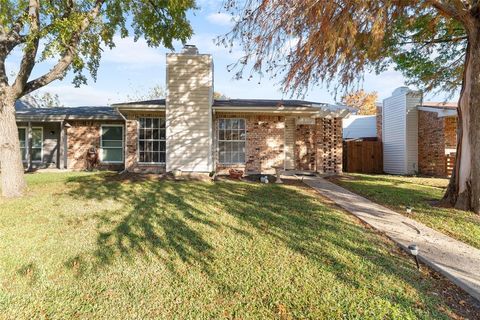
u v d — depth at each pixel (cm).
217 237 495
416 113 1691
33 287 347
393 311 295
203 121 1241
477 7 652
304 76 566
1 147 819
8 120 833
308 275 367
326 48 500
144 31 1309
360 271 377
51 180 1098
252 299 320
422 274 375
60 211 650
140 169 1331
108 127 1580
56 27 777
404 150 1689
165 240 479
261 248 448
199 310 303
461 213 667
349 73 592
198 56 1241
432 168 1602
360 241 480
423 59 1038
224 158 1348
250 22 523
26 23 827
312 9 469
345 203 763
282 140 1362
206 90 1239
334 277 362
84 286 348
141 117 1338
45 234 505
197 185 994
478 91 673
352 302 311
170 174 1200
